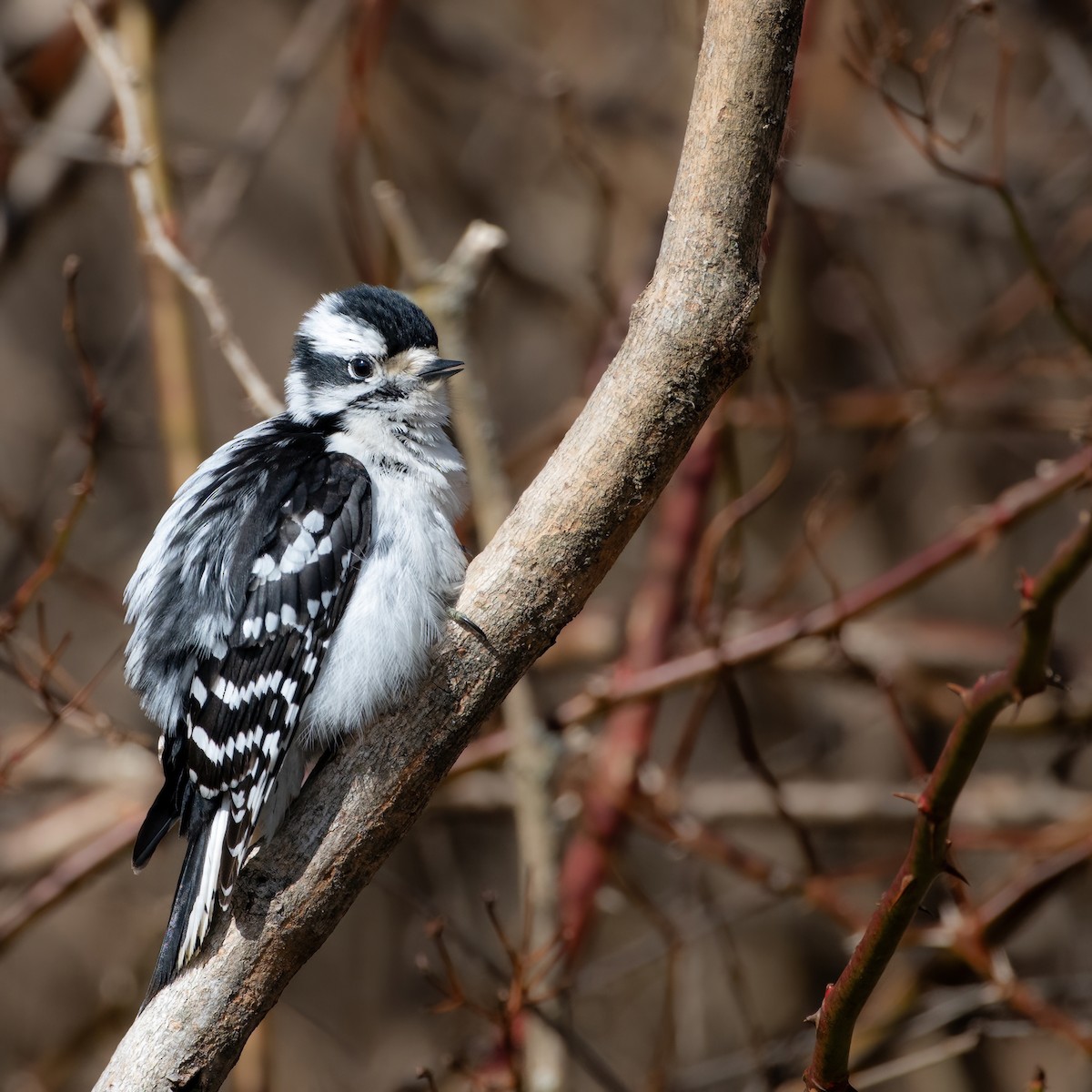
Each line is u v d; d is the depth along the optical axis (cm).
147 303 1089
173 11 1294
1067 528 1418
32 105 1298
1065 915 1285
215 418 1653
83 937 1459
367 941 1409
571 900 996
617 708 1001
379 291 830
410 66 1620
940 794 545
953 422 1204
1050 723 1151
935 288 1478
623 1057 1290
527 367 1545
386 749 595
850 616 990
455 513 782
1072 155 1431
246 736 702
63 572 1102
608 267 1263
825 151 1489
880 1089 1267
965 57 1495
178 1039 577
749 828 1346
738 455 1405
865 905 1338
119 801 1162
